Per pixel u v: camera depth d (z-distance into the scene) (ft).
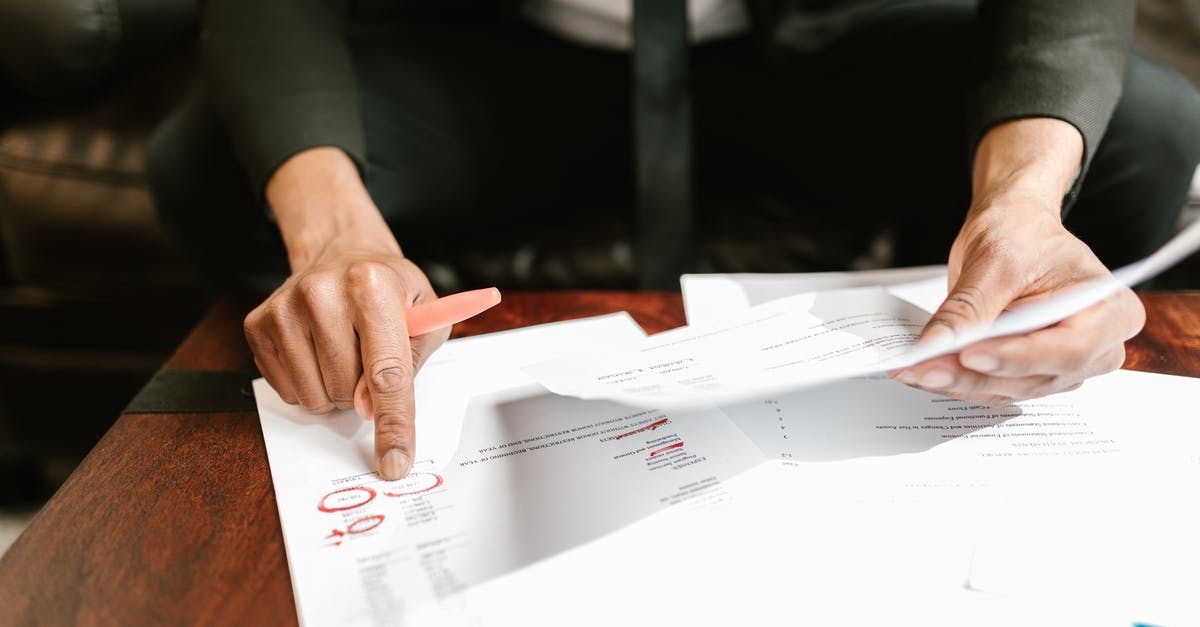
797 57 3.19
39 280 3.87
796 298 1.77
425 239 3.51
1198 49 3.67
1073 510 1.29
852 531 1.27
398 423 1.47
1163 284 3.63
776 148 3.51
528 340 1.95
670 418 1.58
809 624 1.11
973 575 1.17
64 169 3.67
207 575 1.25
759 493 1.36
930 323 1.43
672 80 2.87
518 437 1.55
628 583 1.18
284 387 1.68
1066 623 1.09
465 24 3.77
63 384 4.01
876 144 3.29
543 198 3.56
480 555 1.25
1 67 3.75
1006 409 1.58
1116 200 2.84
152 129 3.68
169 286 3.80
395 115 3.15
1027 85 2.06
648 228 3.05
